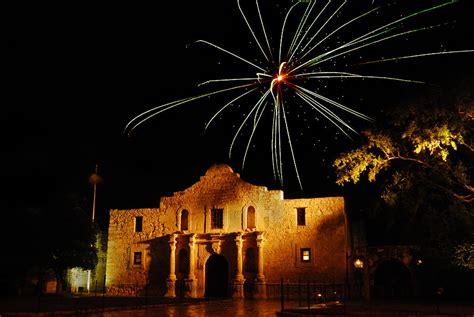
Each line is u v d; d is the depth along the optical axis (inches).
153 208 1873.8
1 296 1558.8
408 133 1058.7
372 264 1573.6
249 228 1722.4
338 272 1592.0
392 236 1824.6
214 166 1834.4
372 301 1321.4
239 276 1676.9
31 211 1695.4
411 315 841.5
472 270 1462.8
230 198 1780.3
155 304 1218.0
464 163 1220.5
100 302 1262.3
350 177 1232.2
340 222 1631.4
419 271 1528.1
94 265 1815.9
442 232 1131.9
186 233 1792.6
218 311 1066.7
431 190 1205.7
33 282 1742.1
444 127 989.8
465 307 1034.1
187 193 1843.0
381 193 1412.4
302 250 1651.1
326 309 967.6
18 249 1658.5
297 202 1697.8
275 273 1656.0
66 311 952.9
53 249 1686.8
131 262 1847.9
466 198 1176.2
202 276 1750.7
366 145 1194.6
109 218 1916.8
